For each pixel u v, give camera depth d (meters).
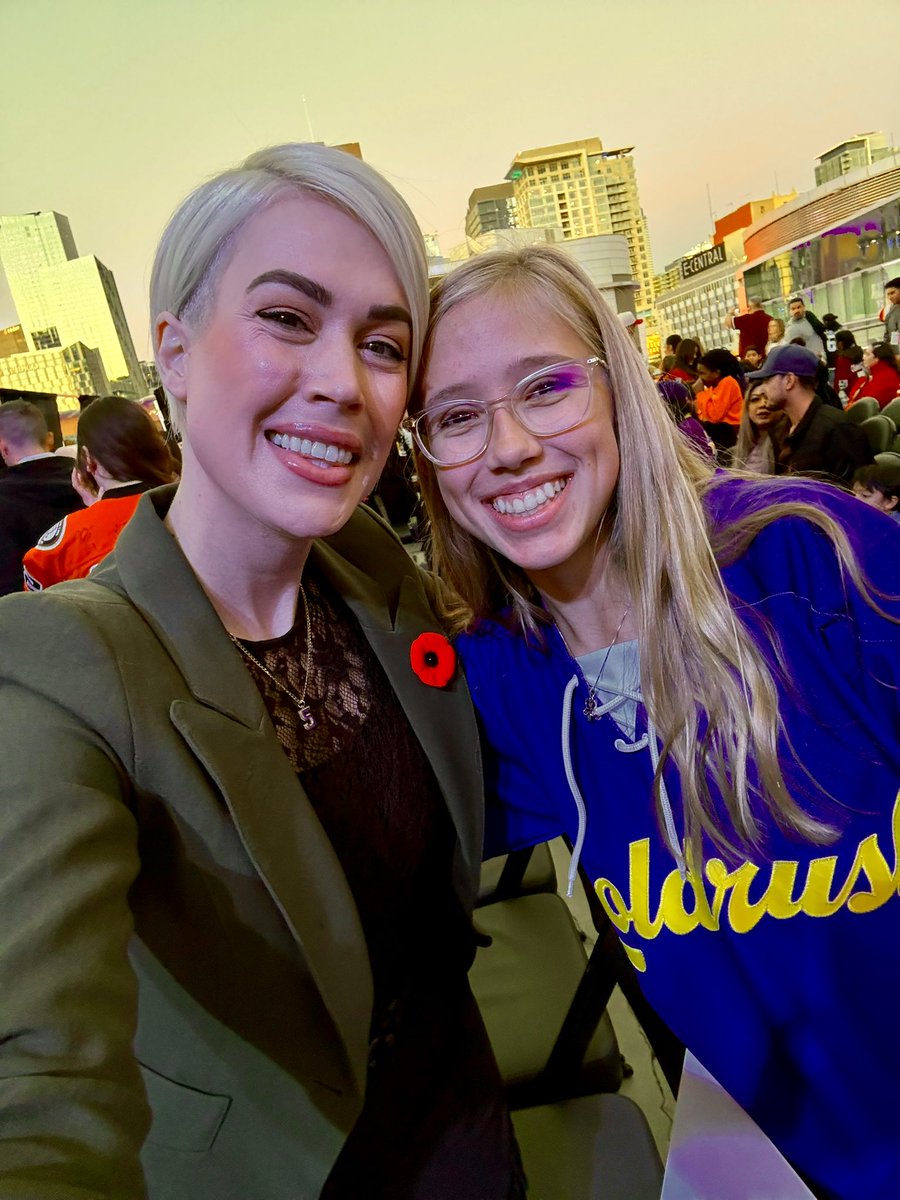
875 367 4.45
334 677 0.72
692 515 0.78
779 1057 0.83
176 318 0.61
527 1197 0.87
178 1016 0.55
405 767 0.76
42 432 2.40
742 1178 0.76
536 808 0.97
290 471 0.60
